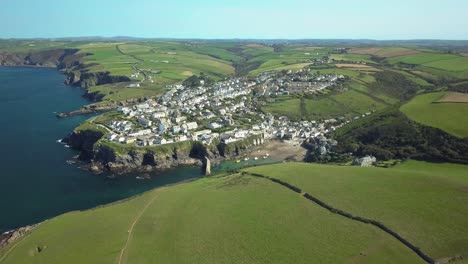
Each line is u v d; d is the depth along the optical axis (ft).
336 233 435.12
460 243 394.73
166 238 446.60
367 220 451.53
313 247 412.36
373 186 532.73
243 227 459.73
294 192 542.57
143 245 435.53
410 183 529.86
